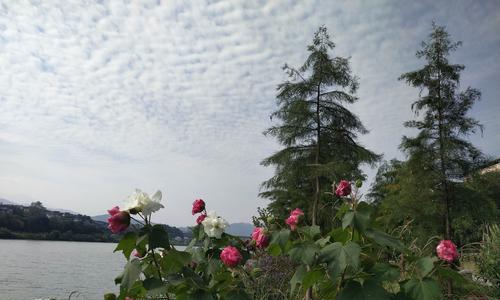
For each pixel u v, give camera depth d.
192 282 1.96
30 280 16.73
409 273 2.20
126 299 2.15
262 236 2.53
